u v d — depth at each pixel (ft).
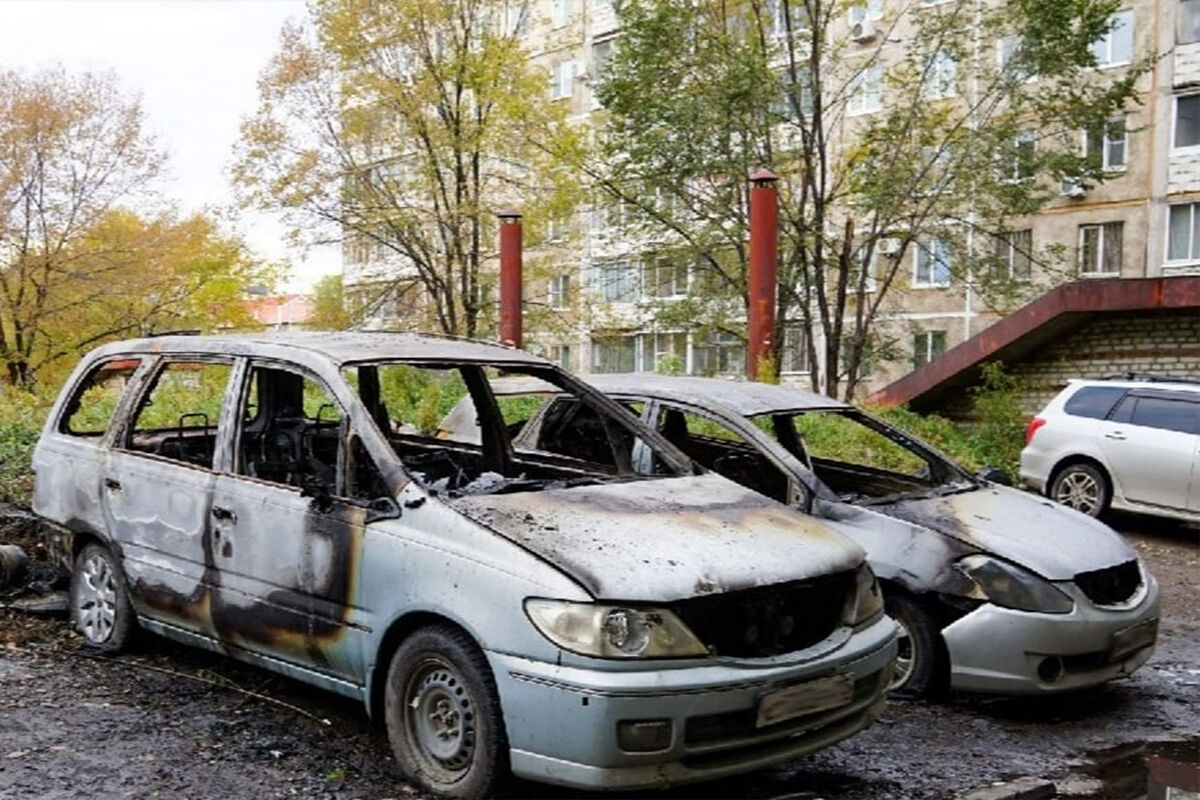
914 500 20.90
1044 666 18.17
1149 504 38.37
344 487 15.55
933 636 18.84
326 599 15.19
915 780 15.65
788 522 15.33
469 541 13.67
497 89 78.28
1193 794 15.46
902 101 66.13
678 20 62.85
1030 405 69.31
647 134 63.26
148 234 89.35
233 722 16.63
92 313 90.94
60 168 87.20
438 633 13.80
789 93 64.59
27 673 18.52
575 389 19.31
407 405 37.37
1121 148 97.45
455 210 79.82
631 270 77.15
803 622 14.15
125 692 17.81
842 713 13.94
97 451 19.83
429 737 14.11
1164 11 94.22
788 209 64.64
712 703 12.55
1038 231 101.35
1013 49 67.05
